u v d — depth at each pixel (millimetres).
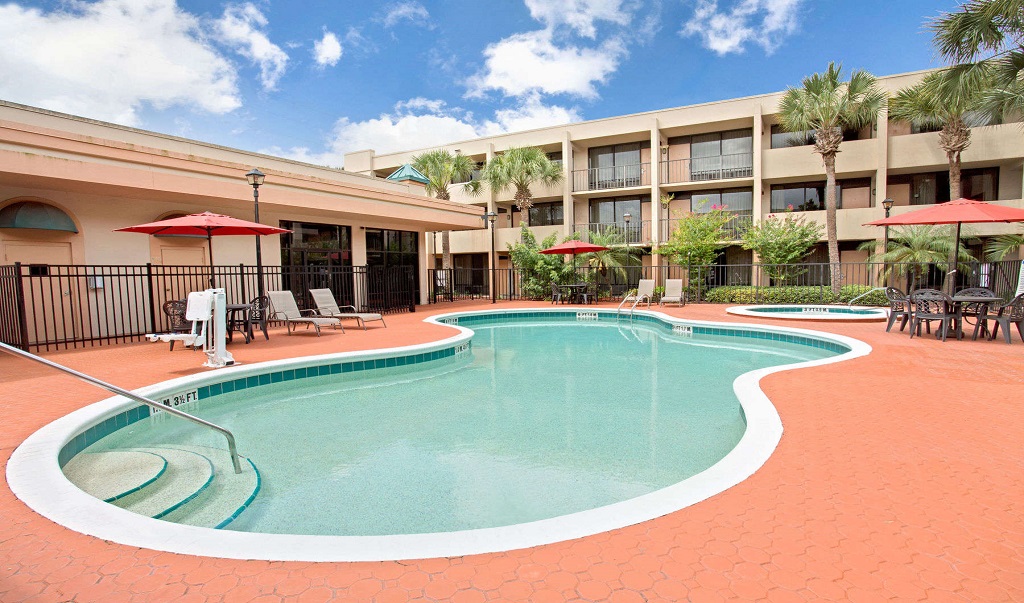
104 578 2076
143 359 7582
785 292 17734
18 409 4695
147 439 4750
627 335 11883
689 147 22734
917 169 18547
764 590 1966
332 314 11625
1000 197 17984
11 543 2346
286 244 14766
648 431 4848
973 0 9062
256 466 4051
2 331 8852
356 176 17094
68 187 9734
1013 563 2146
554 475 3840
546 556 2223
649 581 2029
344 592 1971
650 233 23297
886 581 2023
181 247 12352
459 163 23812
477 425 5086
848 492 2844
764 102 20297
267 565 2172
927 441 3660
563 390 6504
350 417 5398
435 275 20844
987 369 6133
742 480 3012
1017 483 2949
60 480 3053
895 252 16000
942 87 10492
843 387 5273
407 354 7930
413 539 2361
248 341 9344
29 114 9922
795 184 20922
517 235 24359
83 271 10656
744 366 7980
